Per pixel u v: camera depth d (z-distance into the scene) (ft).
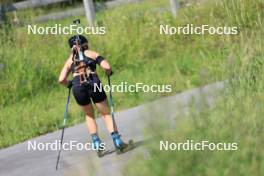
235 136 87.76
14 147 153.69
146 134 88.74
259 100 102.58
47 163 130.11
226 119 93.15
